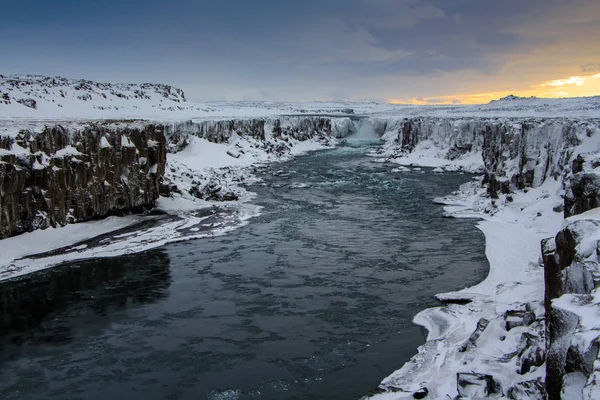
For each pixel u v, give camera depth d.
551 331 10.02
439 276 25.14
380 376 16.44
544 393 10.77
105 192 35.41
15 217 29.33
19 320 21.05
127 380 16.61
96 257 28.61
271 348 18.52
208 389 16.00
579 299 9.91
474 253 28.55
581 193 16.44
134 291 23.98
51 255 28.67
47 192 31.11
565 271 11.71
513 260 26.44
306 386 16.03
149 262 27.95
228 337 19.41
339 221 36.78
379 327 19.91
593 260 11.18
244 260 28.20
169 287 24.45
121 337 19.56
